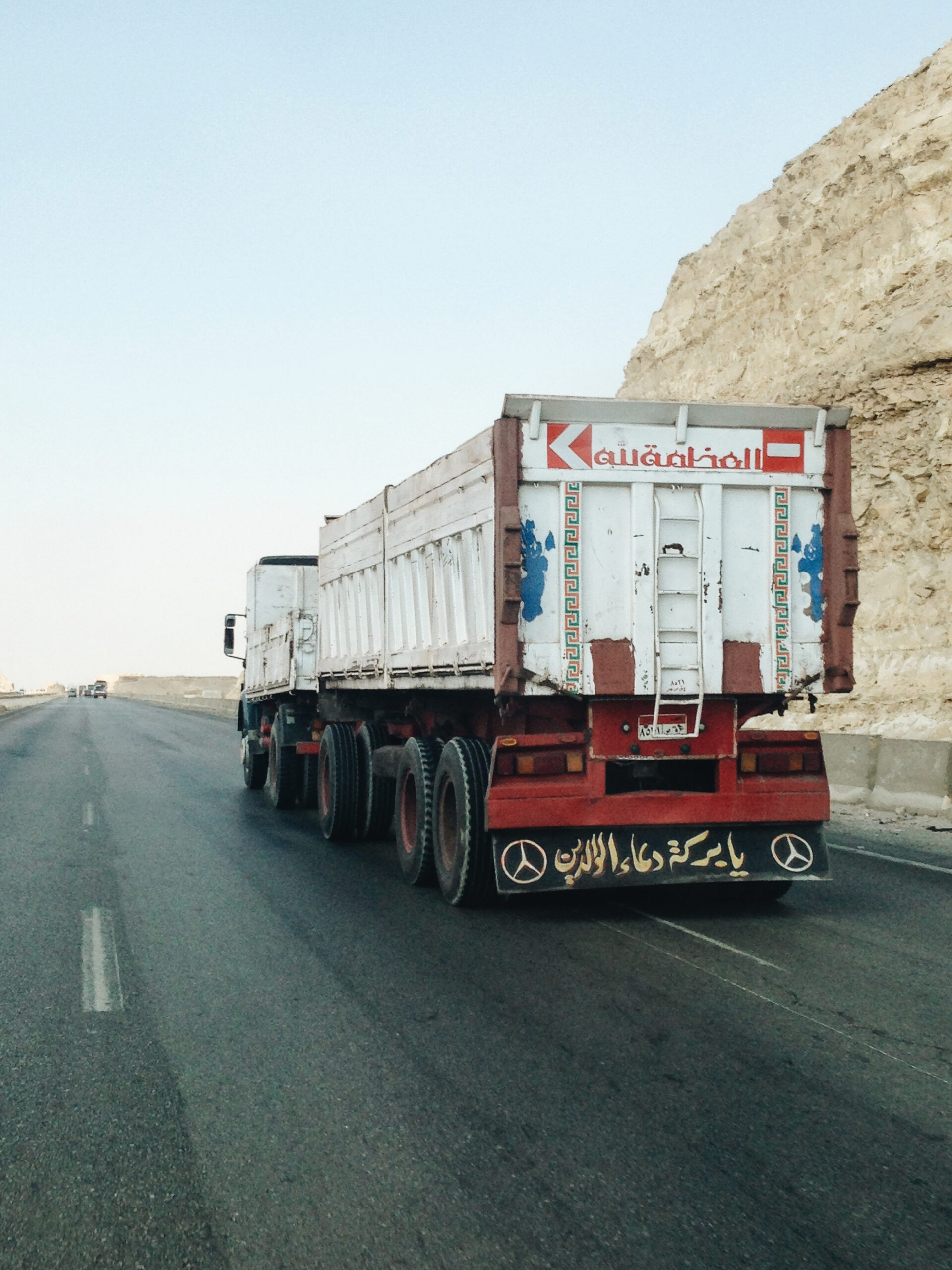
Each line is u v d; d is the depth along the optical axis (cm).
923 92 2486
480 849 808
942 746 1357
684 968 648
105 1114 429
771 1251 325
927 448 2086
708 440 762
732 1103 439
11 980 623
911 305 2234
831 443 779
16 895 874
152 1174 376
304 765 1500
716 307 2997
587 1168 379
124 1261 321
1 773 2105
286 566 1920
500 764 757
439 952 691
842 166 2677
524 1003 576
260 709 1878
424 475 942
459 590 847
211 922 779
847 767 1509
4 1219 345
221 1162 385
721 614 759
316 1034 527
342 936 736
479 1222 342
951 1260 321
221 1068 480
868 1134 409
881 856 1074
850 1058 491
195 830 1292
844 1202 355
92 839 1201
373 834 1214
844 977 628
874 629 2138
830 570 780
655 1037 520
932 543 2070
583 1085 458
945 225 2302
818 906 836
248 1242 330
